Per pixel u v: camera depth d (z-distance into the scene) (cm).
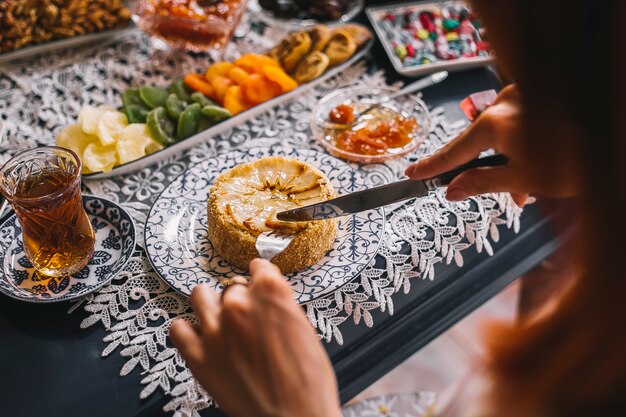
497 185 88
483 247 105
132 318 94
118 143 118
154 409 85
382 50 146
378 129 124
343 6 155
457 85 137
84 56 144
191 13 141
